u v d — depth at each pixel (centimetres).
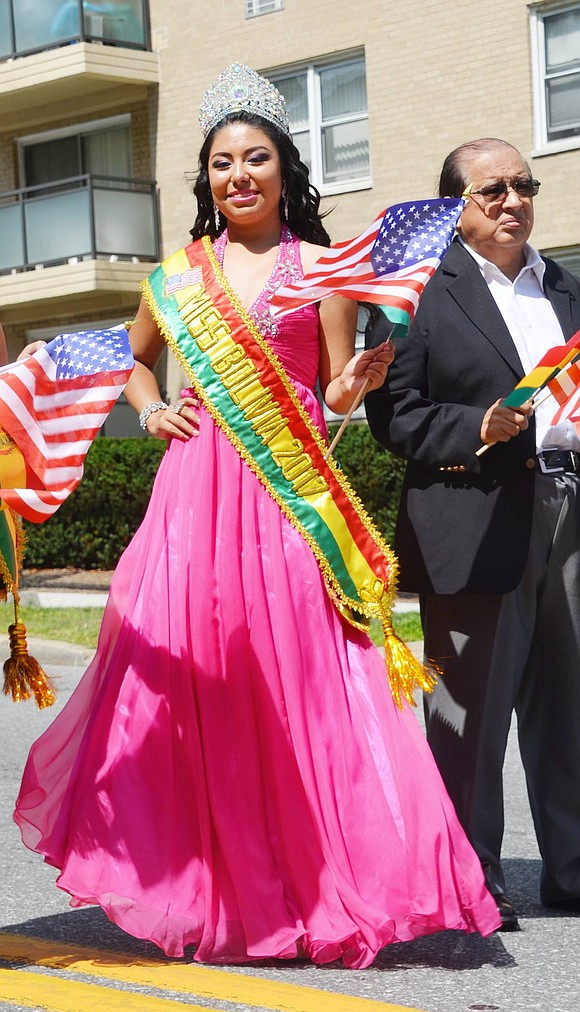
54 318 2156
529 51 1638
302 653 415
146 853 405
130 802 408
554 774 463
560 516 448
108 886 401
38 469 397
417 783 408
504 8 1647
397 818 404
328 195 1831
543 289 459
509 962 409
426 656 459
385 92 1758
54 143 2184
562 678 458
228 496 426
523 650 455
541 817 468
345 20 1791
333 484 429
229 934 402
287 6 1853
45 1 2017
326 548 424
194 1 1955
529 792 475
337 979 392
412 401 447
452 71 1697
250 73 446
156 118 2027
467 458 438
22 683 421
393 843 401
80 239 2025
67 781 426
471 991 382
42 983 393
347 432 1570
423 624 464
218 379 431
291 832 401
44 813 425
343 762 408
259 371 429
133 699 417
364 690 419
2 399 395
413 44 1727
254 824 404
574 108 1622
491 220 446
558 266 470
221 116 443
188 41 1970
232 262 446
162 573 425
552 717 463
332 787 406
